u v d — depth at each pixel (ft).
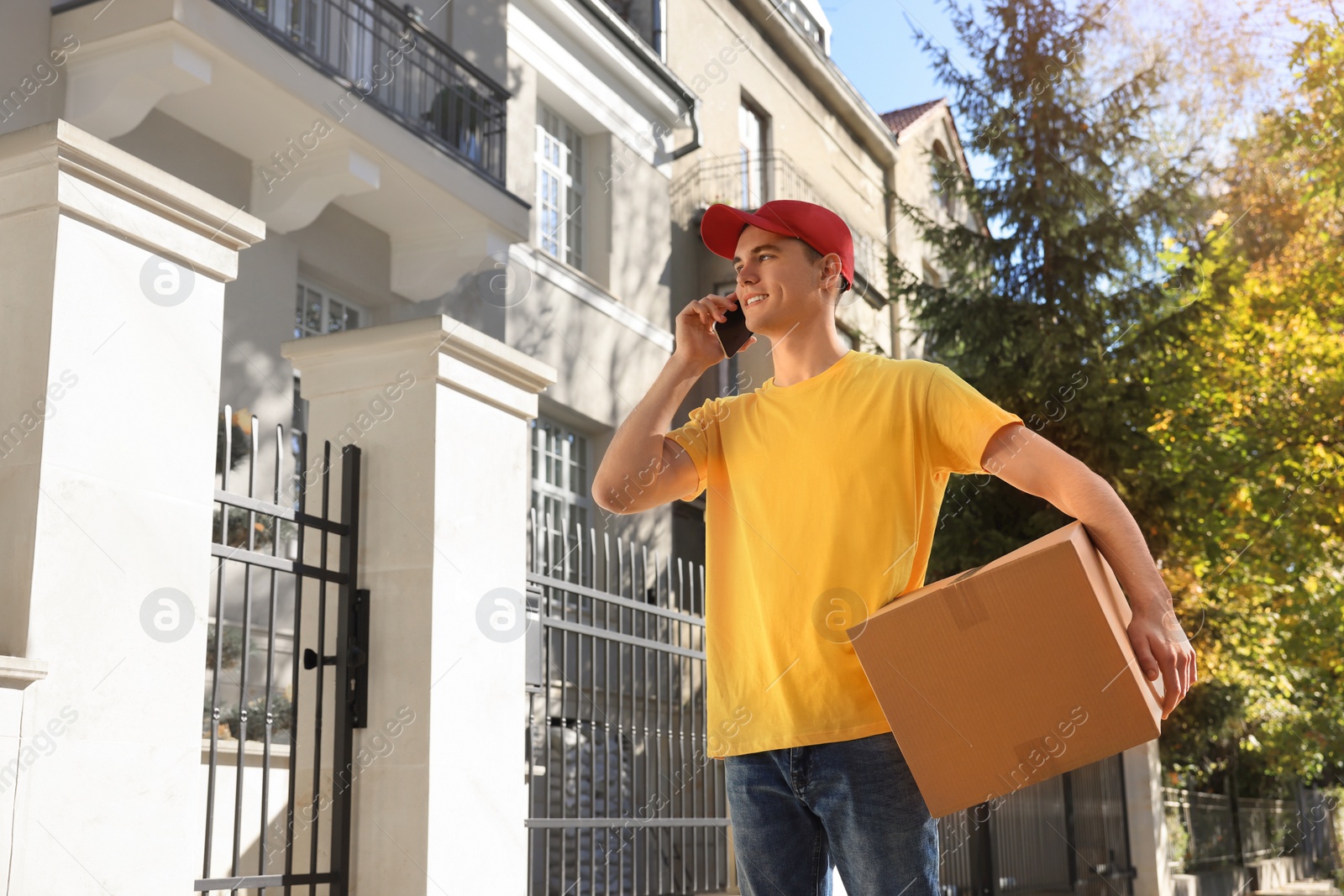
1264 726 40.40
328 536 12.26
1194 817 37.22
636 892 15.24
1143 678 4.59
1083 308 37.47
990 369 37.96
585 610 35.55
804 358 5.80
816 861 5.40
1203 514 35.42
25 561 7.98
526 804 13.04
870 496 5.25
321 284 32.24
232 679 22.38
